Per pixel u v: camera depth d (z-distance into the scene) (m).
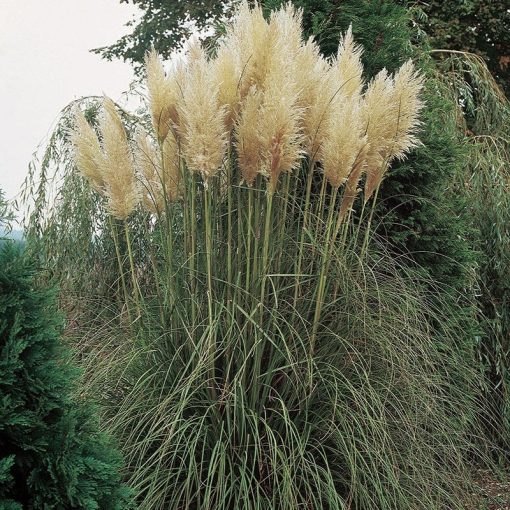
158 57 4.70
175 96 4.66
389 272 5.35
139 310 4.79
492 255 7.39
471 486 4.73
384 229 5.97
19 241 2.46
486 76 8.70
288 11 4.96
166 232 4.89
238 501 3.89
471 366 6.13
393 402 4.57
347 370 4.57
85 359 4.85
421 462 4.45
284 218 4.59
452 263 6.17
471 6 11.47
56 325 2.50
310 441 4.36
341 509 3.99
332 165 4.43
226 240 4.88
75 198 6.75
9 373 2.18
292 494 4.02
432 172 6.00
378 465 4.25
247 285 4.35
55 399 2.34
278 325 4.52
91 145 4.87
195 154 4.23
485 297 7.27
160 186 5.05
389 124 4.82
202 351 4.30
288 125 4.17
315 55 4.82
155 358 4.54
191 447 3.92
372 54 6.09
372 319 4.73
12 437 2.18
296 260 4.81
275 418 4.37
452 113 7.46
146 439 4.00
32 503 2.20
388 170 5.90
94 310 5.98
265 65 4.55
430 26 11.61
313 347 4.48
